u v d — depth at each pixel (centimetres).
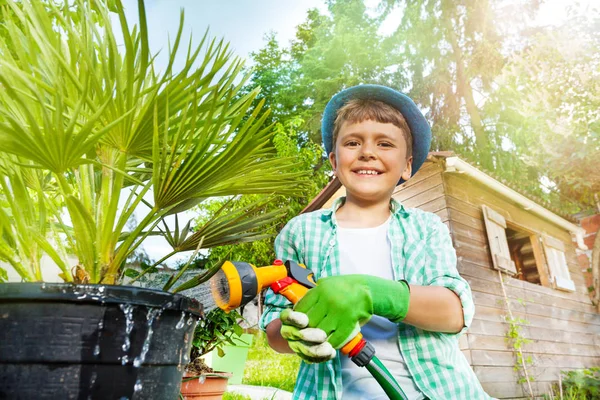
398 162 135
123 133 106
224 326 318
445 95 1433
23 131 86
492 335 511
